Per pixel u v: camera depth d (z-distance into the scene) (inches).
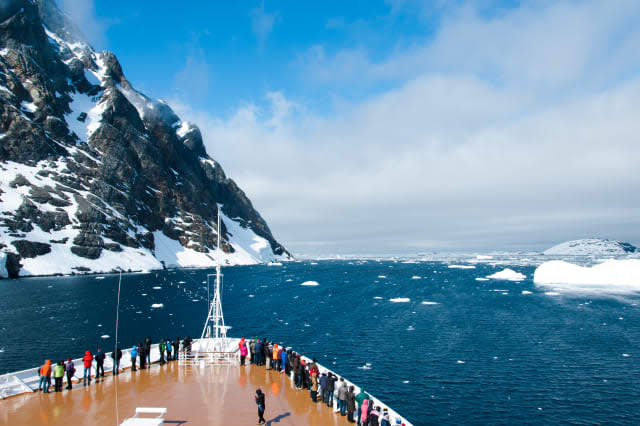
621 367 1533.0
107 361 1000.2
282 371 952.3
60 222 5418.3
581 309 2947.8
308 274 6840.6
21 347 1717.5
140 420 565.0
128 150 7406.5
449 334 2111.2
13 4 6884.8
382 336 2060.8
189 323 2381.9
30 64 6614.2
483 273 7160.4
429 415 1098.7
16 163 5723.4
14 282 4173.2
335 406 717.3
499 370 1489.9
